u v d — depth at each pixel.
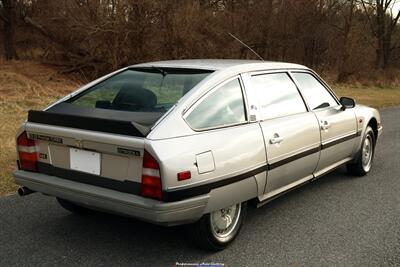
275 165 4.26
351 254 3.94
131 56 17.84
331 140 5.27
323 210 5.02
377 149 8.35
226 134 3.78
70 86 16.41
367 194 5.62
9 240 4.06
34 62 19.17
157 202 3.29
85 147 3.58
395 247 4.10
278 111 4.51
